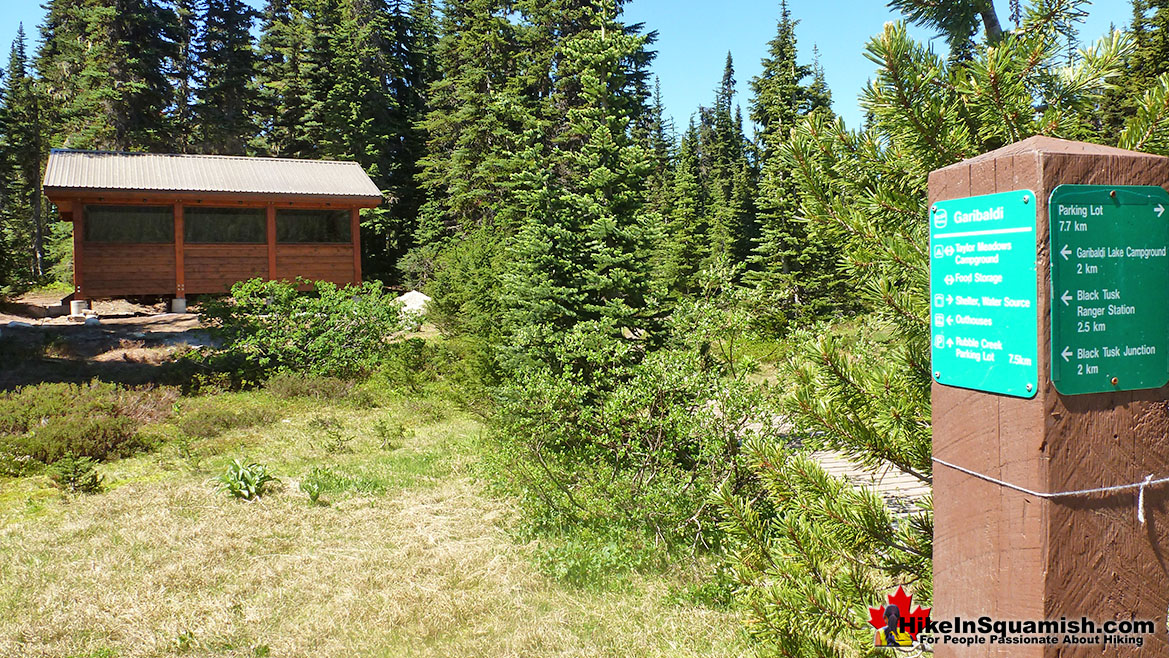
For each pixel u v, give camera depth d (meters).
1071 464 1.62
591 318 10.73
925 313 2.62
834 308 20.36
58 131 46.47
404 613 5.52
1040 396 1.60
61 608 5.70
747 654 4.75
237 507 8.17
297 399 14.38
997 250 1.70
